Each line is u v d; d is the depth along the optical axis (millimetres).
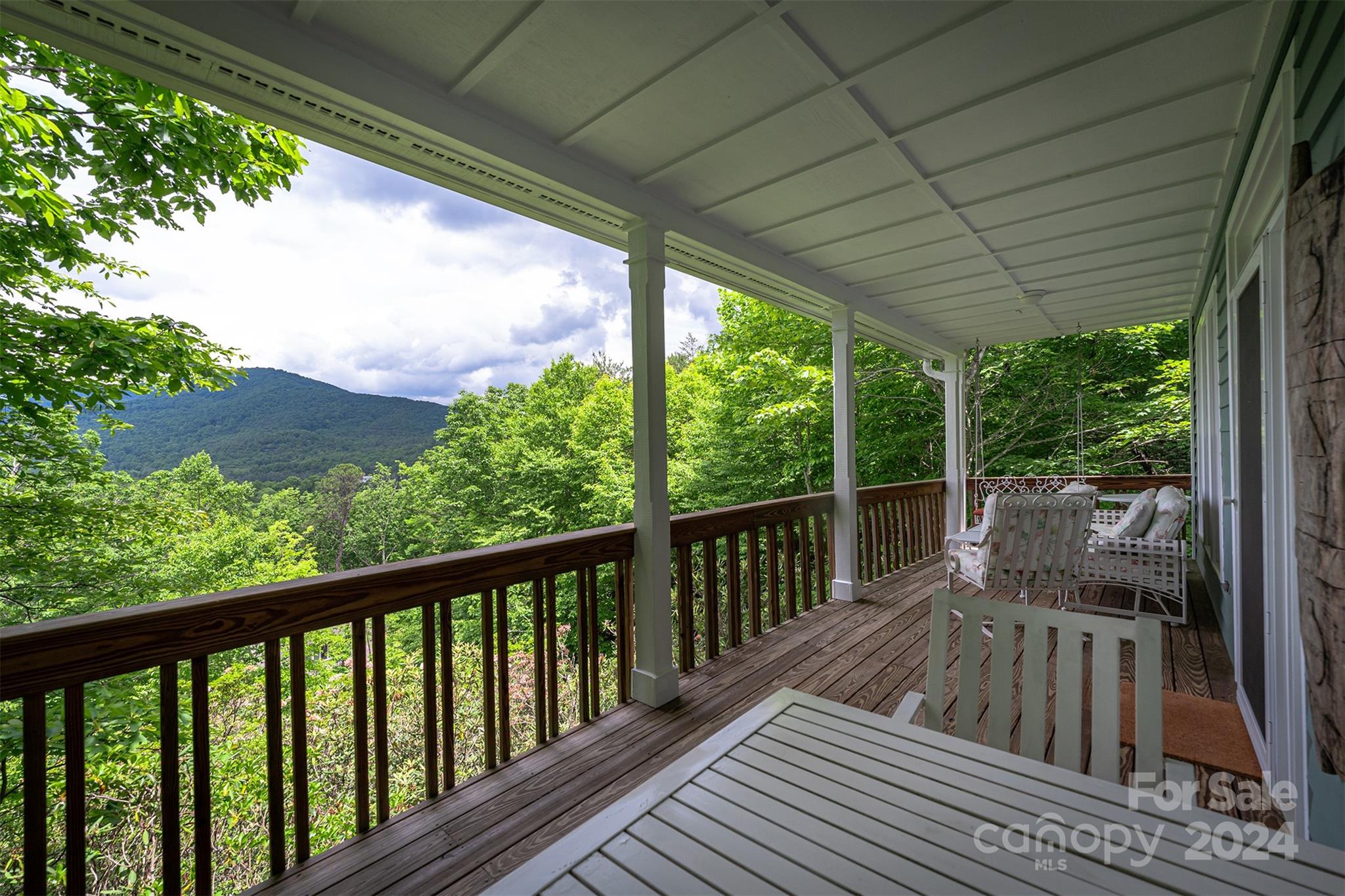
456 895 1616
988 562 3531
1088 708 2588
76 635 1368
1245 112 2125
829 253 3746
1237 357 2672
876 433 10188
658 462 2869
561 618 12570
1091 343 9297
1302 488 1170
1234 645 2873
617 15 1700
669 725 2596
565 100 2115
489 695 2264
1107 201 3006
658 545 2846
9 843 3223
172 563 7016
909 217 3184
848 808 960
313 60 1739
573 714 5168
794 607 4113
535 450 15789
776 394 10336
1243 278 2488
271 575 9070
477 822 1927
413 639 12812
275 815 1690
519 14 1700
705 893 792
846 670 3129
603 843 896
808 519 4355
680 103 2143
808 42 1841
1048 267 4094
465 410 19391
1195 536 5465
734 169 2637
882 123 2299
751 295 4199
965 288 4562
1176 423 8477
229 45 1583
